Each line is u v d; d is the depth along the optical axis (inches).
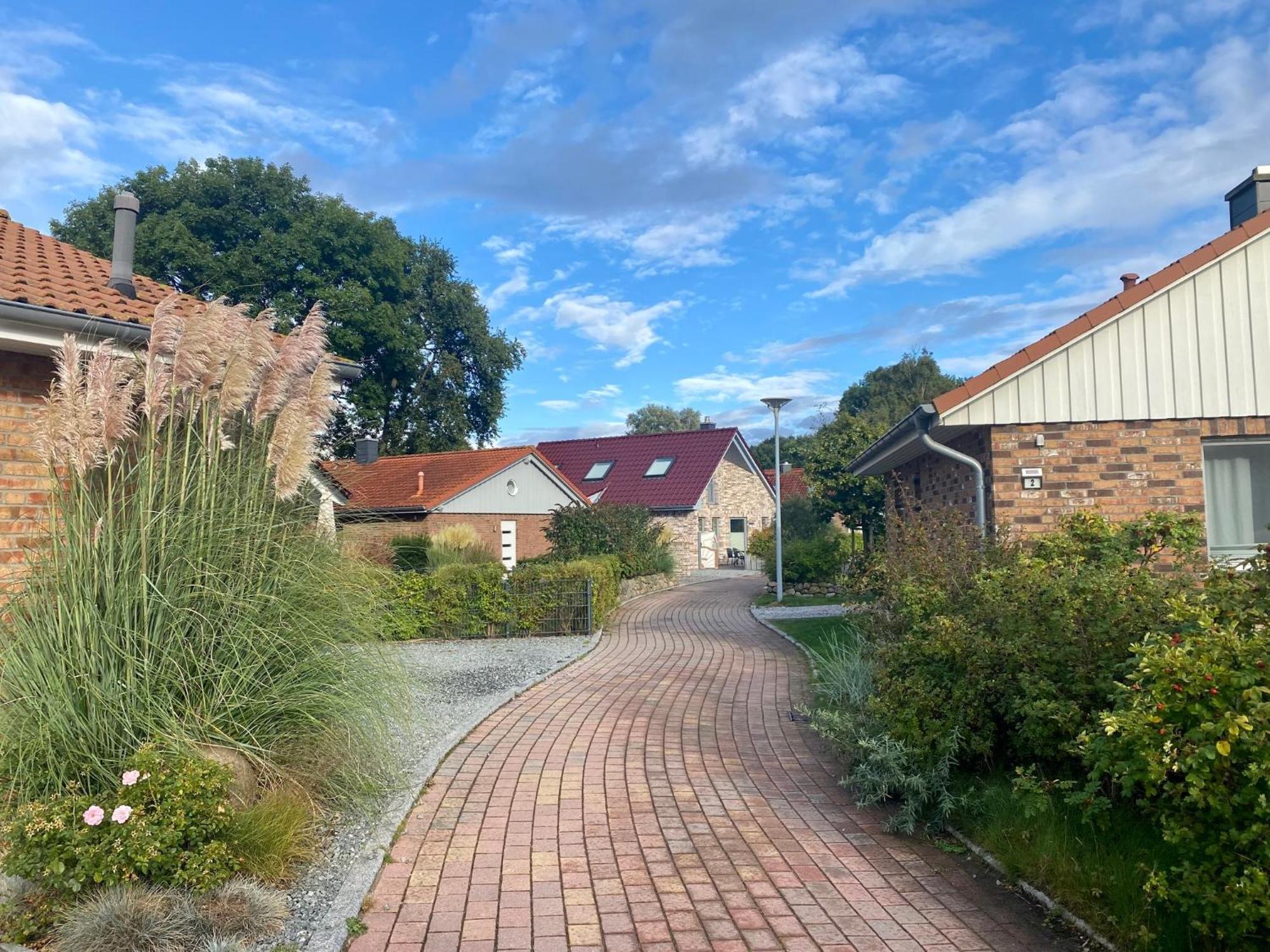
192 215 1047.6
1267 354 338.3
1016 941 136.9
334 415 245.0
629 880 161.2
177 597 177.8
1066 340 338.3
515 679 366.0
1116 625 170.4
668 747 257.0
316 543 211.8
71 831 139.6
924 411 342.0
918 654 202.4
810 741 265.1
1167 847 141.4
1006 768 197.9
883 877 163.2
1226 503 342.0
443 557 609.3
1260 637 123.6
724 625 583.8
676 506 1213.1
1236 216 391.5
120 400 189.8
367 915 146.1
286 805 166.1
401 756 228.2
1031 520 336.2
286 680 183.3
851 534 910.4
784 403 725.3
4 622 171.8
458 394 1398.9
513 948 134.7
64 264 325.1
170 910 133.6
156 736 161.2
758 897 154.1
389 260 1168.2
